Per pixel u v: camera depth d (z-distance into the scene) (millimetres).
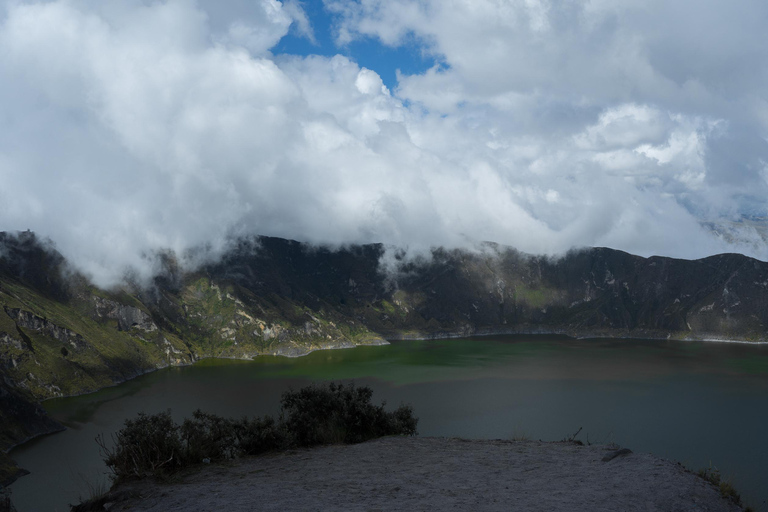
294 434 18344
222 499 11102
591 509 9711
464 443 17109
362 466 14070
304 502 10578
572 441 16922
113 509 11328
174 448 14562
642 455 13398
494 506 9977
